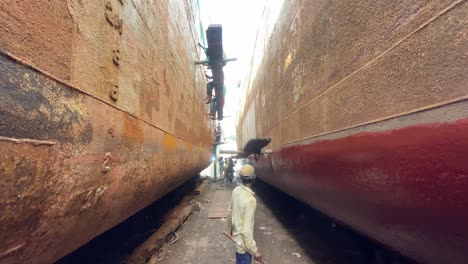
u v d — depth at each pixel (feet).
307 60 14.35
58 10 5.66
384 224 8.24
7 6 4.27
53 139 5.30
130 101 9.84
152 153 12.44
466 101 5.16
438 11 5.86
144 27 11.68
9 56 4.26
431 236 6.41
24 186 4.52
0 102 4.03
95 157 7.04
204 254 15.11
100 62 7.52
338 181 10.50
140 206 12.50
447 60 5.60
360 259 14.08
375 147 7.93
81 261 11.80
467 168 5.12
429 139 5.98
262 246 16.43
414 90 6.53
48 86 5.22
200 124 32.94
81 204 6.50
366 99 8.59
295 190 18.11
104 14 7.84
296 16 16.60
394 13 7.30
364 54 8.77
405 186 6.76
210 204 28.48
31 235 5.00
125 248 13.99
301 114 15.37
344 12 10.16
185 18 23.66
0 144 4.00
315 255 14.93
